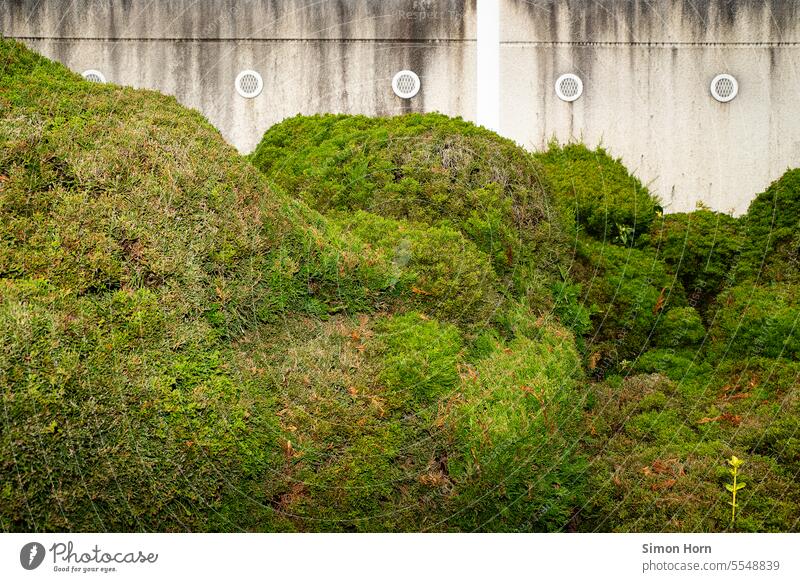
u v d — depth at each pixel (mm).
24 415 3439
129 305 3963
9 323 3553
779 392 5324
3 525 3480
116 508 3670
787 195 7320
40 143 4383
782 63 8508
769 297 6410
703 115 8453
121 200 4309
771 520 4316
